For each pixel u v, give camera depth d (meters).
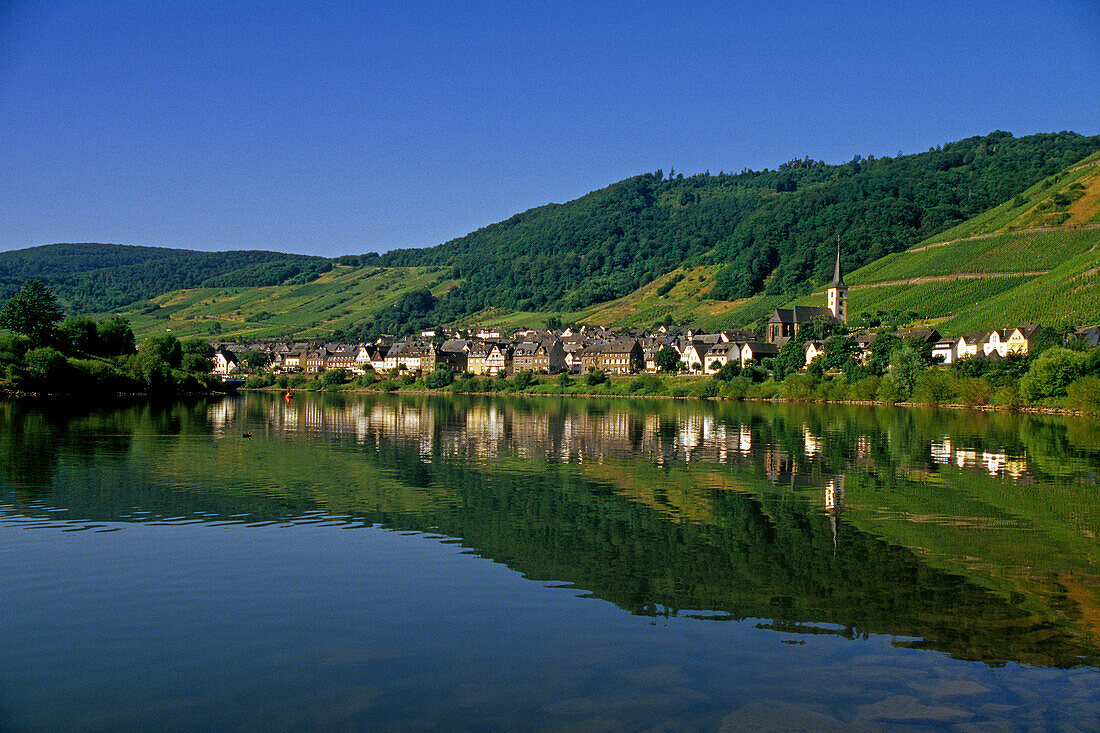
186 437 87.88
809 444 84.25
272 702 23.59
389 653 26.95
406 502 51.06
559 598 32.31
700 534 42.78
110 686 24.52
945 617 30.50
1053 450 78.44
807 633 28.92
